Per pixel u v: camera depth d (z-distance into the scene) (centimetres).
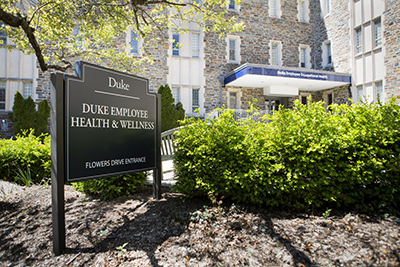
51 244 261
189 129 366
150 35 1268
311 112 324
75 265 227
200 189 334
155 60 1276
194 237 259
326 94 1539
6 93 1095
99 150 297
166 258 228
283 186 289
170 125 1129
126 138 334
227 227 271
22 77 1108
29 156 486
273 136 311
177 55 1339
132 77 346
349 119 318
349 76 1313
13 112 992
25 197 382
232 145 321
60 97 255
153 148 376
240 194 317
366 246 212
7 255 247
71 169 265
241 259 220
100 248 251
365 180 278
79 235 275
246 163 316
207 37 1374
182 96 1332
